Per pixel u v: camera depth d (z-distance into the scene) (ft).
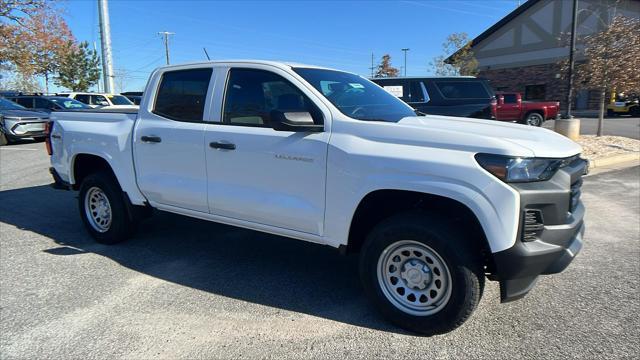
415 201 11.35
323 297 12.88
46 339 10.71
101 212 17.17
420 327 10.75
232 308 12.21
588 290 13.01
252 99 13.20
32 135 51.49
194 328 11.19
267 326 11.28
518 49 116.06
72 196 25.36
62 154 17.75
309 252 16.51
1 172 33.09
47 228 19.29
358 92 13.76
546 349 10.14
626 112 93.09
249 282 13.88
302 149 11.84
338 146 11.33
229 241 17.65
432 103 36.50
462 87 36.94
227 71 13.83
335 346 10.39
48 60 92.32
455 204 10.45
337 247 11.80
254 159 12.68
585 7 98.63
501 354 9.98
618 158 35.29
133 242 17.44
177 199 14.57
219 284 13.73
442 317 10.45
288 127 11.51
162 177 14.84
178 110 14.70
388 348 10.28
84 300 12.65
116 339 10.71
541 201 9.77
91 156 17.03
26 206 23.07
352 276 14.35
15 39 81.76
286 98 12.59
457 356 9.93
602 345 10.26
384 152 10.75
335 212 11.52
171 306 12.32
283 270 14.83
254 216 13.00
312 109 12.10
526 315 11.65
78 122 17.39
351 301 12.63
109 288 13.42
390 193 10.94
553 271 10.28
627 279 13.74
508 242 9.57
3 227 19.43
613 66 41.96
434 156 10.22
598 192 25.43
